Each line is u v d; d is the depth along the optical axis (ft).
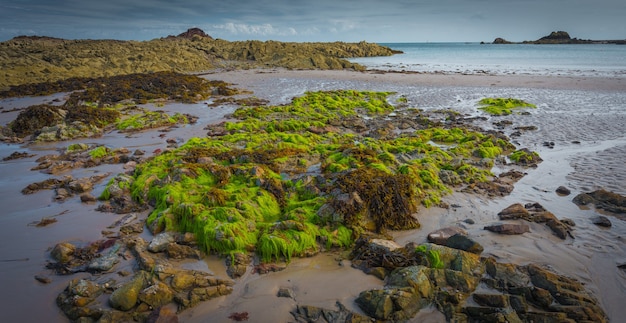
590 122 66.64
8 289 23.73
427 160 44.21
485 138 55.83
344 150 44.88
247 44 255.29
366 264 25.63
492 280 23.34
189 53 196.44
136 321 20.89
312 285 23.91
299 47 270.87
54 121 66.54
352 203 30.68
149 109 83.61
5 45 174.19
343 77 141.08
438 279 23.09
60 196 37.17
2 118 76.33
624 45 424.87
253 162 42.34
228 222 29.12
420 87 113.29
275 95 102.63
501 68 173.99
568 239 28.99
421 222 32.27
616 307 21.65
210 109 83.25
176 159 42.65
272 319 20.99
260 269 25.45
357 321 20.49
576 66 171.01
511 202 35.94
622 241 28.53
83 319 20.85
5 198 37.37
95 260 25.98
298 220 30.04
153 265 25.43
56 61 149.07
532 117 72.64
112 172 44.11
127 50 183.52
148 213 33.65
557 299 21.99
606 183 39.65
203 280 23.68
